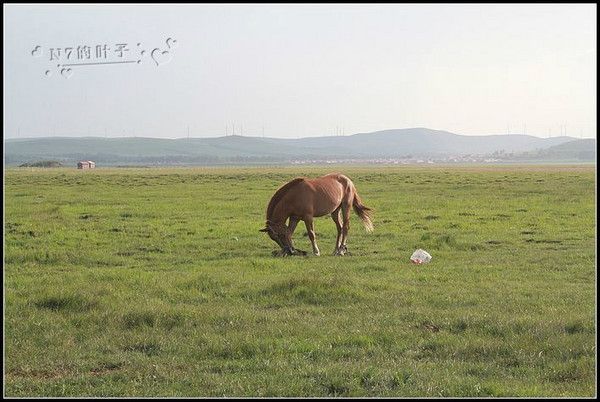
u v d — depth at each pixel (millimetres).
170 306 12211
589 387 8188
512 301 12664
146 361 9305
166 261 18109
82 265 17453
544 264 16781
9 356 9516
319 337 10266
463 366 8938
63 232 22750
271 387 8148
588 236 21703
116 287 13945
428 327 10852
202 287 13906
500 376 8633
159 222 25938
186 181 55938
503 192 40344
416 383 8273
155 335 10500
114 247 20078
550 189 42000
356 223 25641
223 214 29078
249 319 11297
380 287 13852
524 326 10531
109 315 11438
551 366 8859
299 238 22484
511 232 22859
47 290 13070
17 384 8414
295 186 19281
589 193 38438
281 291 13297
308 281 13492
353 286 13727
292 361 9164
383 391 8039
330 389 8141
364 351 9555
